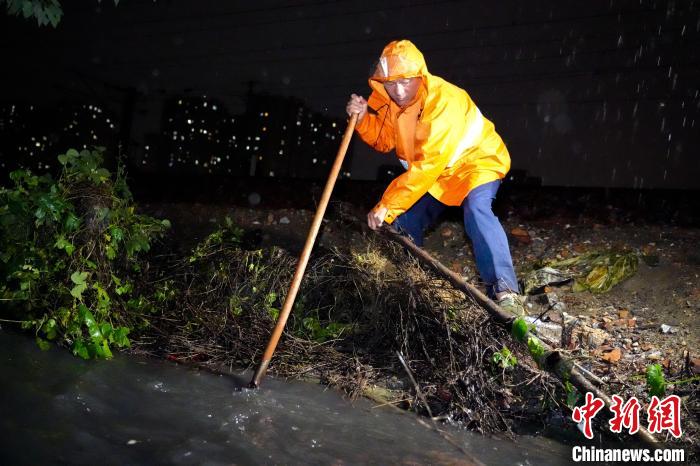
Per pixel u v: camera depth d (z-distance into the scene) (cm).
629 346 399
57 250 410
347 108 436
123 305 417
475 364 337
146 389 309
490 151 425
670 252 521
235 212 704
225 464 232
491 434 301
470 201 416
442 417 314
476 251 412
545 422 319
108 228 416
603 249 540
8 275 396
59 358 344
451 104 404
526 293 493
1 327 388
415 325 381
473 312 371
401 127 432
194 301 438
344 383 349
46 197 390
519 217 625
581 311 460
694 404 326
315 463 242
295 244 607
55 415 260
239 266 462
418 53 414
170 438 250
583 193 623
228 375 351
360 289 428
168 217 711
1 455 217
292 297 349
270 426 276
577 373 306
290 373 363
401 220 458
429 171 400
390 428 293
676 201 584
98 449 232
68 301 388
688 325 418
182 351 390
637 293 474
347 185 712
